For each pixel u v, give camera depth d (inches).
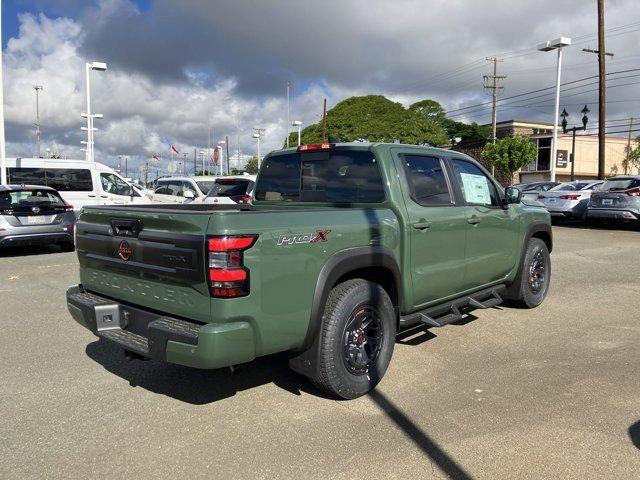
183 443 133.6
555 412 149.1
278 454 128.1
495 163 1770.4
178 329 132.6
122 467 122.6
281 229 137.9
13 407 154.3
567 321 243.0
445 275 194.5
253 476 119.0
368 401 158.1
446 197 199.3
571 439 134.0
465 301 207.8
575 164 2039.9
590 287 316.2
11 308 269.6
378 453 128.3
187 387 169.0
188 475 119.4
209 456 127.3
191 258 131.9
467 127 2669.8
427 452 128.4
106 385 170.6
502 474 119.0
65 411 151.6
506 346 207.9
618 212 625.3
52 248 514.6
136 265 148.9
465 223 202.5
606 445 131.0
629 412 149.0
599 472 119.4
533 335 221.9
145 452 129.3
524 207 252.1
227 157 2842.0
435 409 151.9
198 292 133.3
